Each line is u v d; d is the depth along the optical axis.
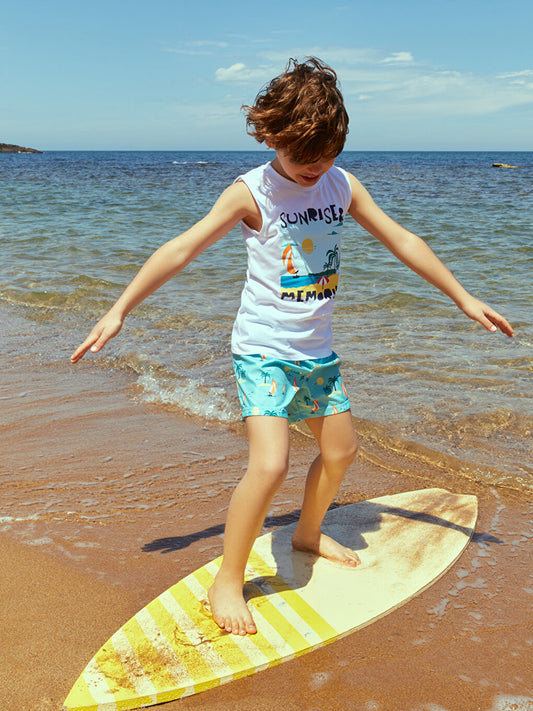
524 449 2.96
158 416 3.39
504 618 1.82
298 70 1.72
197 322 5.20
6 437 3.09
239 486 1.77
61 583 1.96
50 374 4.05
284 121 1.66
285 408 1.79
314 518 2.09
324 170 1.77
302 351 1.82
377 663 1.63
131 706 1.48
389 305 5.67
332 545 2.13
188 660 1.62
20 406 3.49
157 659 1.62
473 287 6.48
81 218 13.66
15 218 13.52
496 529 2.34
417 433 3.12
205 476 2.72
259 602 1.88
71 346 4.66
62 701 1.49
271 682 1.57
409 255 1.94
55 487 2.59
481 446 2.99
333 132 1.65
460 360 4.14
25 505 2.44
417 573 2.03
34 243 9.84
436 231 11.31
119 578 1.99
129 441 3.06
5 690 1.52
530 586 1.98
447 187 25.30
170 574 2.02
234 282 6.80
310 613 1.82
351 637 1.74
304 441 3.13
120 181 29.77
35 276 7.05
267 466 1.70
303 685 1.56
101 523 2.33
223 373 4.03
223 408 3.50
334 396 1.90
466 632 1.76
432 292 6.17
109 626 1.77
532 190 23.31
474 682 1.56
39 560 2.08
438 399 3.50
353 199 1.96
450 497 2.53
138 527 2.31
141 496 2.53
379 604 1.87
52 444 3.01
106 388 3.81
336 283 1.89
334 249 1.87
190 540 2.23
